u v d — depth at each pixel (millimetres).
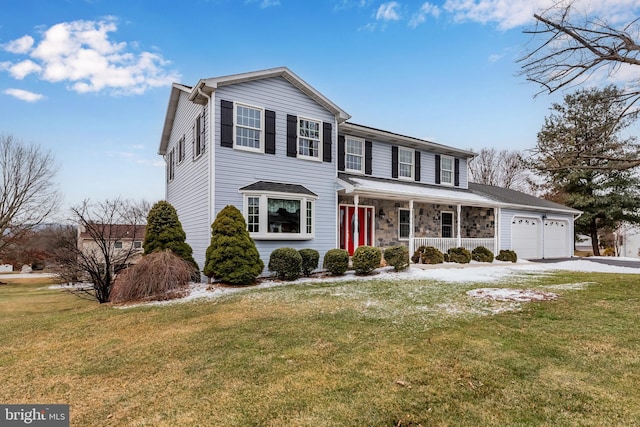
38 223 22375
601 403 2990
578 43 6223
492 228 16703
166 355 4395
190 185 12086
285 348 4465
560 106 12516
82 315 6895
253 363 4012
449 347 4340
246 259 9328
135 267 8516
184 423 2840
